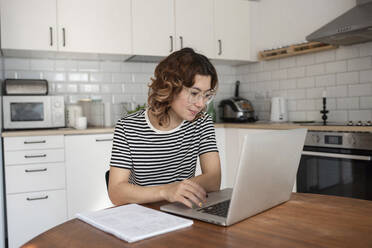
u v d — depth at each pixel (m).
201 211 1.00
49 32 2.86
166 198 1.08
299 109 3.37
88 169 2.83
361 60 2.82
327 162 2.43
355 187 2.26
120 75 3.54
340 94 2.99
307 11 3.28
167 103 1.23
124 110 3.43
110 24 3.08
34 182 2.64
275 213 1.01
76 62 3.35
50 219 2.69
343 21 2.50
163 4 3.30
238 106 3.60
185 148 1.40
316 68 3.19
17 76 3.14
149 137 1.31
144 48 3.22
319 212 1.02
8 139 2.56
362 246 0.75
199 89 1.14
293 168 1.10
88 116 3.36
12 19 2.76
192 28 3.45
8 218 2.56
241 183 0.86
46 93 2.96
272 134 0.94
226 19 3.64
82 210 2.80
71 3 2.94
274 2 3.63
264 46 3.76
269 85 3.70
